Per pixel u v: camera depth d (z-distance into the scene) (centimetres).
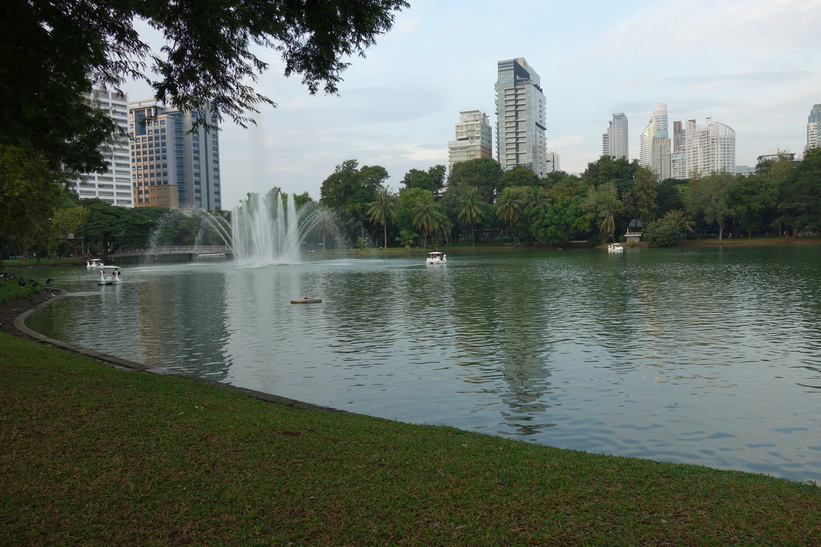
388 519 676
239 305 4066
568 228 14412
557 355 2248
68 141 1842
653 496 751
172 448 909
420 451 950
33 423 1015
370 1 1362
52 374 1469
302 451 918
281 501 721
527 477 819
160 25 1344
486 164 17688
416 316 3353
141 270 8812
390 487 771
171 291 5241
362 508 704
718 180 13400
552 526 656
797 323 2867
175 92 1506
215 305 4088
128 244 12325
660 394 1702
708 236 15312
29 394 1219
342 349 2452
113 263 12194
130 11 1248
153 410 1145
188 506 705
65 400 1183
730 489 784
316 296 4572
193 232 14925
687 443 1304
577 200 14062
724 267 6612
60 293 5156
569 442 1316
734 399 1645
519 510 701
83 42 1280
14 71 1307
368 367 2116
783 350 2272
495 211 15600
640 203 14088
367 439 1013
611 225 13525
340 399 1711
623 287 4722
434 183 17475
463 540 626
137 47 1366
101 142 1928
